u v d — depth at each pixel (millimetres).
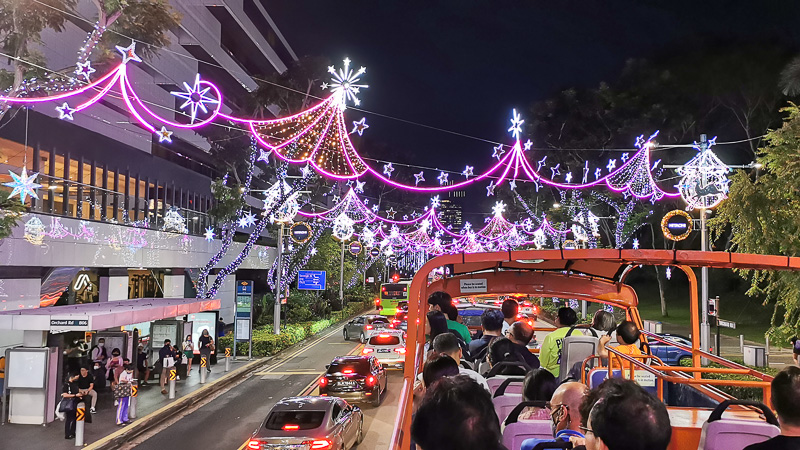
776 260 4344
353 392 19109
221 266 49156
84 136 29500
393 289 46219
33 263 25266
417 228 95938
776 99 40469
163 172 39375
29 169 25312
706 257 4383
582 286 7293
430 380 4363
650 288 69938
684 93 42312
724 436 3939
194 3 49375
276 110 58000
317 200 50312
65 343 24719
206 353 26359
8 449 15133
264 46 65750
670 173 43875
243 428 17562
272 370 28750
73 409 15867
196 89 16344
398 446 3865
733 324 22781
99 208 31219
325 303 57062
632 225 45094
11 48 15328
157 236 37156
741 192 17562
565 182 50312
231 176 50344
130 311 20578
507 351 6660
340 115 32094
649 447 2400
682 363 18859
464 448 2430
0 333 23391
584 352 7301
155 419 18719
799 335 17297
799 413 3184
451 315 8180
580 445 3135
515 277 7184
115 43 16125
